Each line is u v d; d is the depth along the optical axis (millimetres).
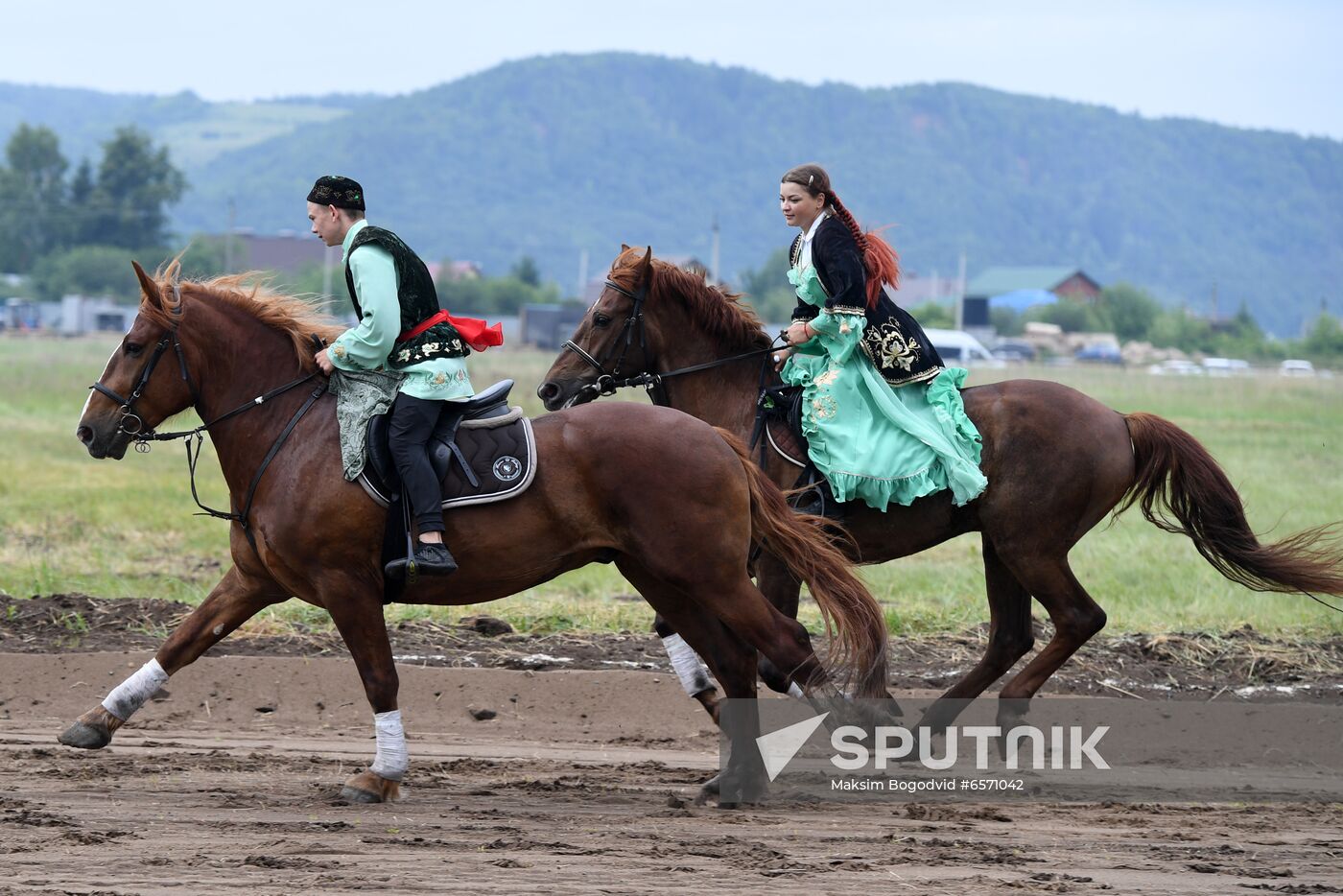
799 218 10422
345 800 8680
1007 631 10680
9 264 142375
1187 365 90250
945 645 13234
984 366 65000
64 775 9203
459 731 11250
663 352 10844
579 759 10398
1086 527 10492
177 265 9211
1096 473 10383
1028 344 104188
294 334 8984
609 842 7801
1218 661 12773
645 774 9859
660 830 8148
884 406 10219
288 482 8742
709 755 10703
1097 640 13211
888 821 8602
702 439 8805
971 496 10164
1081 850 7906
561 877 7070
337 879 6953
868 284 10336
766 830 8258
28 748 9945
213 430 9031
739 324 10820
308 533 8664
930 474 10188
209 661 11805
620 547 8836
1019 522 10320
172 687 11562
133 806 8438
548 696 11633
